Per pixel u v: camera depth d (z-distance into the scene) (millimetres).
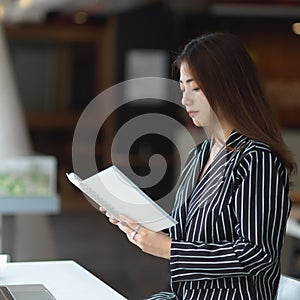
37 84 15992
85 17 15203
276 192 2896
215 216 2969
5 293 3016
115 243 10156
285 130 13391
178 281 3002
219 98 2990
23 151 9234
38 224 9227
